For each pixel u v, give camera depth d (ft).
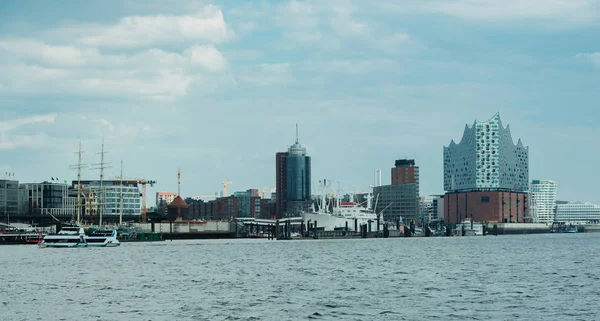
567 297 473.26
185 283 579.07
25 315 412.57
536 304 442.09
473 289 520.83
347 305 443.73
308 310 425.28
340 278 613.93
